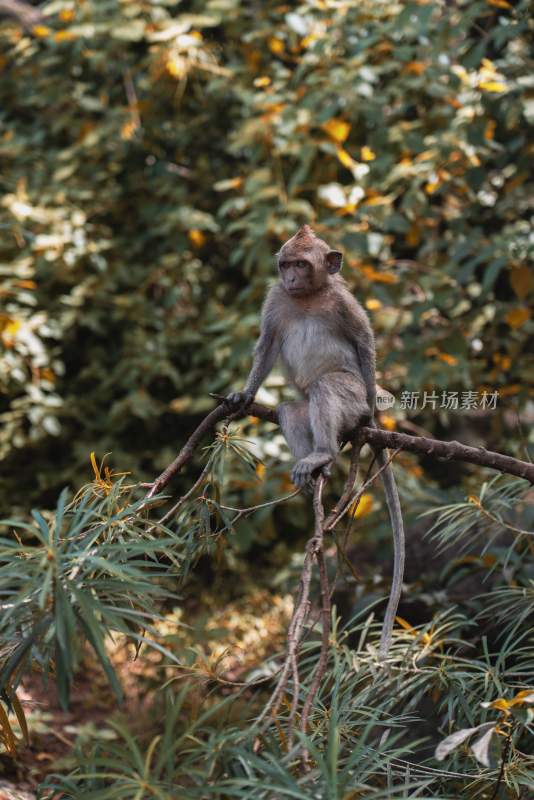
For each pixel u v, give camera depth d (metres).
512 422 8.88
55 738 6.80
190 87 9.59
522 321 6.94
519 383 7.73
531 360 7.47
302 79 8.33
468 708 3.84
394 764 3.71
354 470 3.93
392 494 4.62
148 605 3.22
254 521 7.73
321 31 7.87
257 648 7.71
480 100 7.03
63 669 2.83
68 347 9.80
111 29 8.59
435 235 8.04
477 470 8.70
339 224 7.41
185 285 9.79
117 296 9.62
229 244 10.00
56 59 9.55
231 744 3.01
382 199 7.37
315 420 4.39
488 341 7.85
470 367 7.34
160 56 8.43
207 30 9.64
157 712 6.80
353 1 7.65
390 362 7.29
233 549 8.73
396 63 7.51
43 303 9.38
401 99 7.76
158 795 2.59
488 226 7.84
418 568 6.53
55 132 9.89
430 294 7.23
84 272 9.56
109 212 9.98
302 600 3.14
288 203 7.50
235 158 9.95
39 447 9.41
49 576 2.81
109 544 3.24
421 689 4.32
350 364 4.85
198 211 9.60
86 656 7.81
